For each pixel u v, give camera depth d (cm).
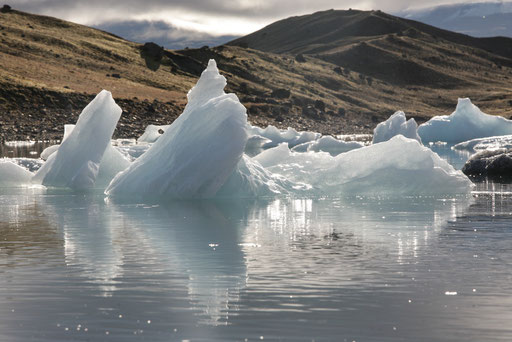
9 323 556
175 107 6894
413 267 754
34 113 5984
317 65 14650
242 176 1522
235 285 674
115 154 1788
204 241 930
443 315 573
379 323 552
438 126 5069
